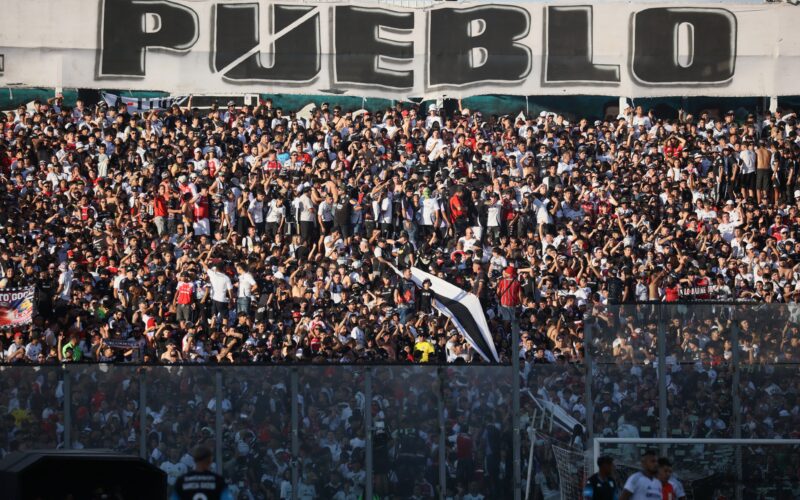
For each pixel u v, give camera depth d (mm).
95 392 69938
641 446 67875
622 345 70125
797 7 139875
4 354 97188
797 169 128125
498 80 139750
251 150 128625
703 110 145250
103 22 138125
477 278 107312
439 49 139625
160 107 141750
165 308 104312
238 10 139125
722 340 69875
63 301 102812
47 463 59750
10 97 143125
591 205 121500
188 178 119312
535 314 100562
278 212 118250
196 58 138750
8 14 136750
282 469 69188
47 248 111500
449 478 69312
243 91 138625
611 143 133125
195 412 69625
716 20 140250
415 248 118562
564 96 146125
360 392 69938
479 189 122625
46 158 125000
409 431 69562
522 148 129000
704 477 67562
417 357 96375
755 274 114250
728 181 127438
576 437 69562
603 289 109000
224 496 47344
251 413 69688
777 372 69562
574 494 68562
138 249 112375
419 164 126500
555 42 140250
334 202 117438
